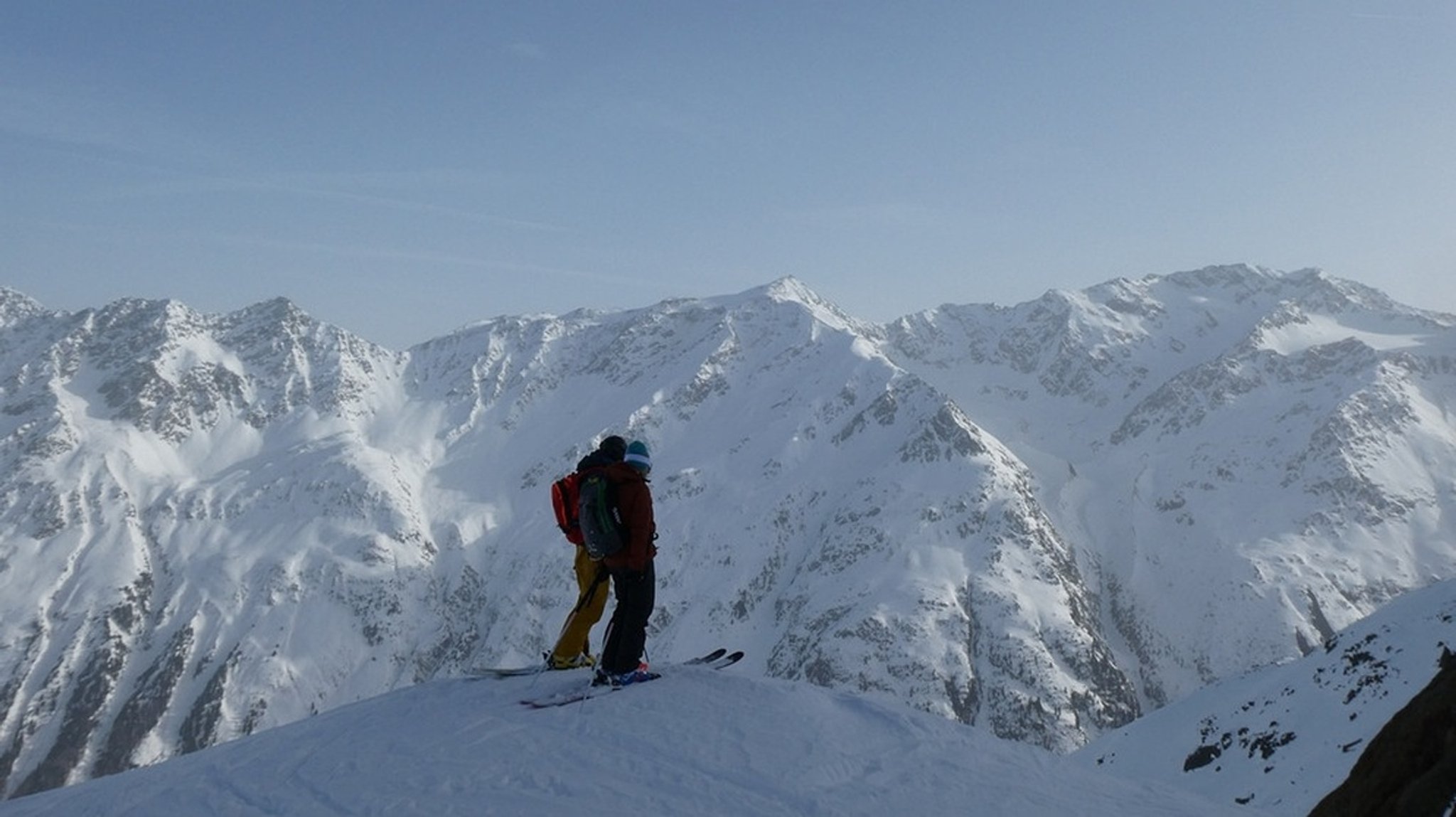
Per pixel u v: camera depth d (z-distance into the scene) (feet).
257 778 26.04
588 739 28.09
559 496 35.22
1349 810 21.44
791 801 24.70
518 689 32.76
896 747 29.09
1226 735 228.43
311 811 23.84
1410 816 19.44
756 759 26.99
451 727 29.01
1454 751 19.60
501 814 23.34
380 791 24.68
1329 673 218.18
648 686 32.42
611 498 32.86
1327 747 184.14
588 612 35.19
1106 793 27.35
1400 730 21.44
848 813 24.25
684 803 24.20
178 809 24.53
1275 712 217.77
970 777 27.30
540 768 26.00
